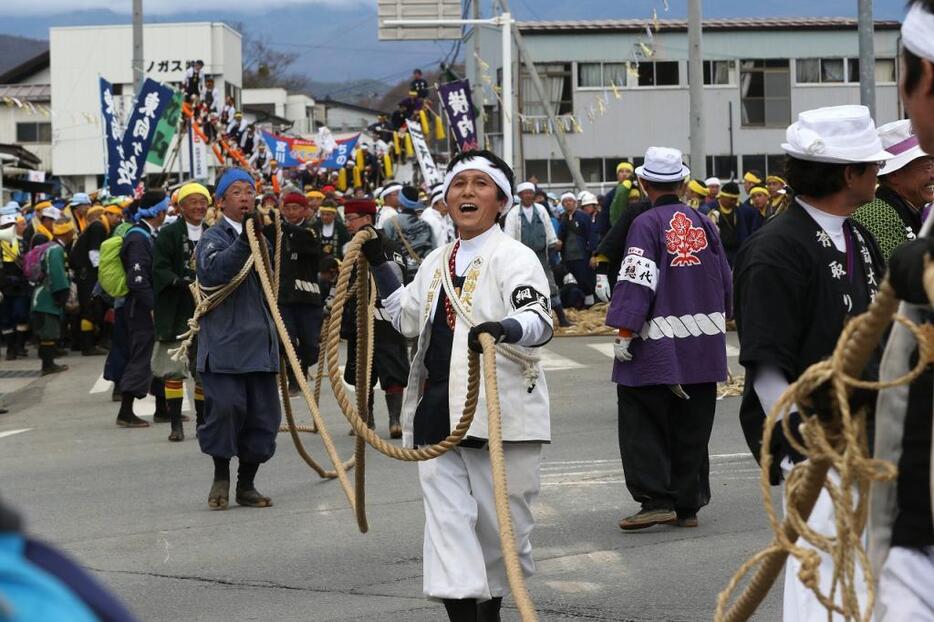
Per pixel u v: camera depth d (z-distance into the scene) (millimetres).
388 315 6445
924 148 3293
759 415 4656
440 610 6863
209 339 9344
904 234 6293
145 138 26484
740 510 9031
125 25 64750
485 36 46062
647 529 8562
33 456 12445
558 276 25875
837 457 2984
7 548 1711
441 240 17859
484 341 5480
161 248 12570
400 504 9516
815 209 4707
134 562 8070
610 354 19281
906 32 3230
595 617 6660
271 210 9273
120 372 14797
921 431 3209
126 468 11492
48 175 41938
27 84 68750
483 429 5871
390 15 31906
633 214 9719
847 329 2902
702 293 8484
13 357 22391
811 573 3049
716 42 51625
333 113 109000
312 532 8727
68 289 19828
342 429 13305
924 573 3199
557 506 9289
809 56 51781
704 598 6949
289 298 14672
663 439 8555
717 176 52094
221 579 7609
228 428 9375
